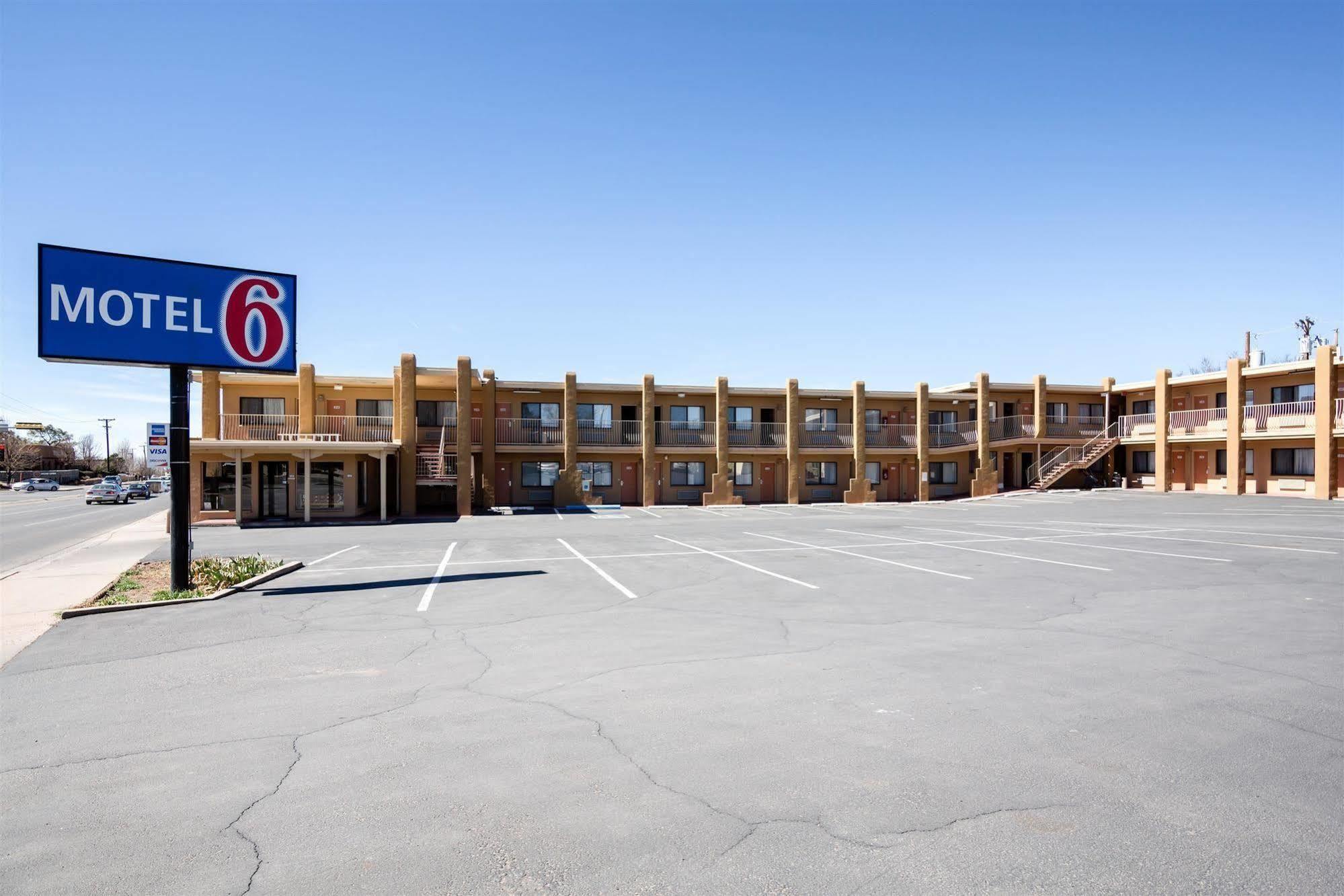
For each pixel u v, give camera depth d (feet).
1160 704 20.02
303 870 12.09
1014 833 13.16
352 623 31.07
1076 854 12.44
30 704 20.66
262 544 66.90
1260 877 11.74
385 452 95.20
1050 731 18.08
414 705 20.30
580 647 26.71
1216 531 69.15
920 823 13.56
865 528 77.41
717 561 50.70
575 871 12.01
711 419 138.00
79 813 14.19
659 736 17.88
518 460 128.26
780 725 18.56
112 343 39.60
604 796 14.71
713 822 13.64
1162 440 137.18
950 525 79.46
